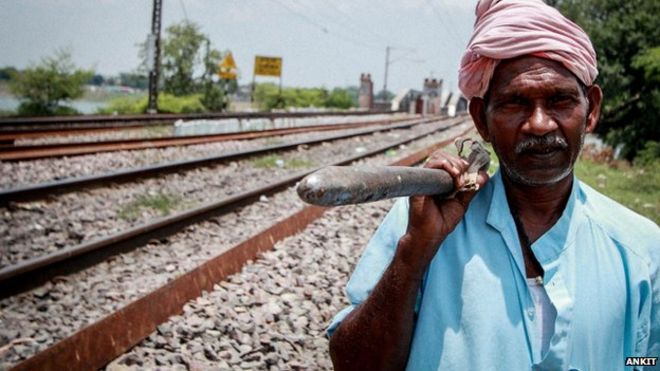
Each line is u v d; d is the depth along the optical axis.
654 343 1.69
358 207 8.48
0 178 9.43
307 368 3.76
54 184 8.22
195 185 10.04
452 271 1.66
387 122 42.31
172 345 3.90
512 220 1.67
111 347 3.61
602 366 1.59
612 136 26.20
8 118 18.92
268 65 57.03
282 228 6.62
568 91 1.62
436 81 104.12
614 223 1.70
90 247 5.70
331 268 5.73
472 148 1.66
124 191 9.09
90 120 20.59
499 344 1.58
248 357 3.86
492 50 1.62
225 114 29.70
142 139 14.69
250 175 11.48
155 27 30.92
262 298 4.78
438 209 1.60
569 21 1.64
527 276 1.67
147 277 5.53
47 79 33.62
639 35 24.33
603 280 1.62
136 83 76.31
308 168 12.91
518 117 1.65
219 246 6.70
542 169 1.64
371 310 1.63
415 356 1.63
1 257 5.86
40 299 4.97
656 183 13.88
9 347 3.98
